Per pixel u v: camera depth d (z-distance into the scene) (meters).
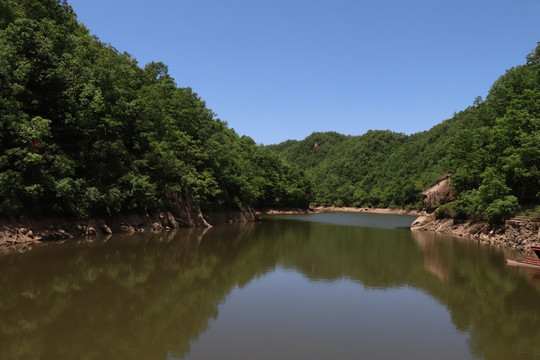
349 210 159.75
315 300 17.00
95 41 52.22
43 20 33.91
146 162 44.94
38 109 31.84
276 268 24.75
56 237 31.08
